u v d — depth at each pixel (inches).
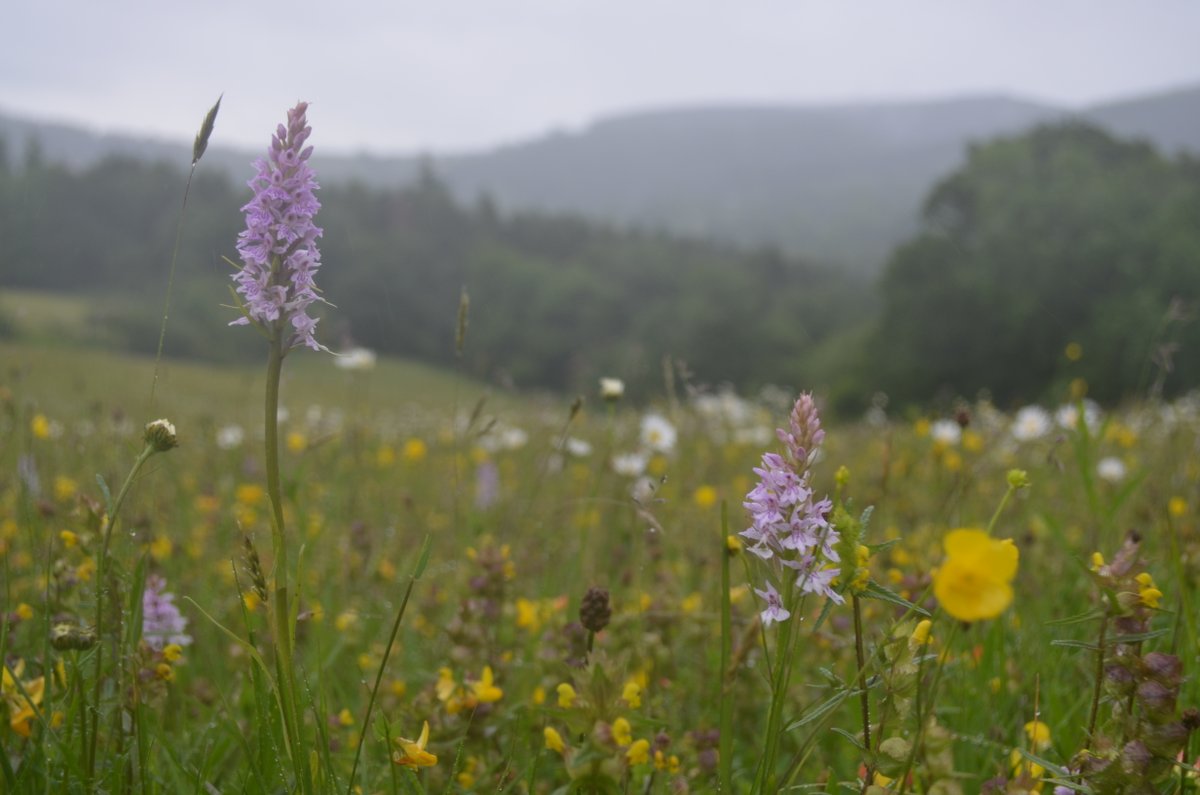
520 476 305.9
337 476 258.5
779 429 78.7
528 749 117.1
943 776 71.0
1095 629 135.5
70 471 214.7
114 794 84.9
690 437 385.1
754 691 133.5
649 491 173.8
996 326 1940.2
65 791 84.0
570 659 122.6
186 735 112.9
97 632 88.0
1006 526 210.8
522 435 360.8
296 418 395.9
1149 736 74.3
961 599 54.6
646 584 176.9
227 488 262.4
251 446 304.2
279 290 77.7
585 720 79.4
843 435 466.6
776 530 76.8
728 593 86.7
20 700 95.3
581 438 347.6
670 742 115.0
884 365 2066.9
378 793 94.7
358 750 81.0
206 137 87.9
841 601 74.4
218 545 214.7
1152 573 157.8
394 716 115.7
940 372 1999.3
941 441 274.4
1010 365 1957.4
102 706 96.1
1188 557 126.3
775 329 3029.0
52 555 109.7
